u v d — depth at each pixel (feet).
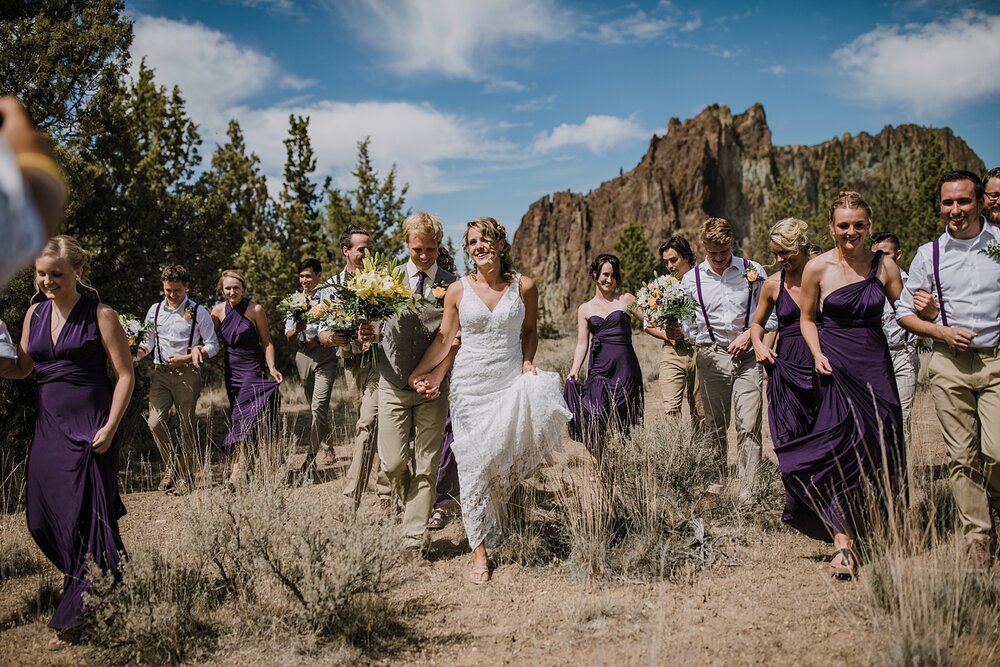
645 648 11.00
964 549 12.71
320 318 16.90
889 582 11.76
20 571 15.43
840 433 14.08
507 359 15.16
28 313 12.89
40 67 29.17
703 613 12.37
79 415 12.60
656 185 538.88
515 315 15.07
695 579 14.02
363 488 18.24
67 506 12.17
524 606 13.15
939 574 11.32
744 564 14.66
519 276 15.51
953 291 14.08
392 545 12.70
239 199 64.59
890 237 22.07
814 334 14.84
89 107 31.73
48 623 12.70
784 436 16.14
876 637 10.89
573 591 13.75
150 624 11.34
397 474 16.16
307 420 36.45
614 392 19.95
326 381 25.31
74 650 11.71
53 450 12.36
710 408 20.24
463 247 15.55
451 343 15.37
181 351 22.70
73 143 31.63
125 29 31.48
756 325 17.30
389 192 66.03
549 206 615.98
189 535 13.66
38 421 12.62
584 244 566.36
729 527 16.25
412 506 15.78
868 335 14.43
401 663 11.09
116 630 11.48
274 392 22.94
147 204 35.24
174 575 12.55
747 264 19.79
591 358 21.09
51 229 4.28
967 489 14.03
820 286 14.79
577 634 11.75
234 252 46.50
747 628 11.66
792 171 565.53
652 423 19.21
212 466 25.71
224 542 13.41
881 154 601.21
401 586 13.64
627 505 16.14
